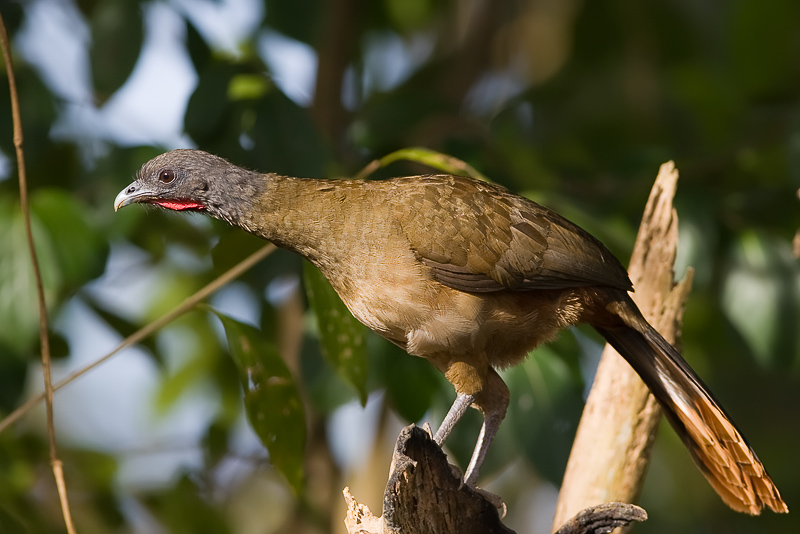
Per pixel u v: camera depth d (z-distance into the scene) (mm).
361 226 8820
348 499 7387
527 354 9289
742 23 13023
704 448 9016
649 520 14859
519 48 16547
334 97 13375
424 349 8914
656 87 14180
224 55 11578
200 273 13516
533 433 9992
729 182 11656
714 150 12234
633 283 9406
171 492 12219
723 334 13078
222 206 9242
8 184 11250
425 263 8750
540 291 9008
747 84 13055
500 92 16172
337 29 13461
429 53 16562
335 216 8898
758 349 10852
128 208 10828
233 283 12281
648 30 14844
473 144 11430
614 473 8875
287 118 10344
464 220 8758
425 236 8711
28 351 9922
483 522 7855
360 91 14250
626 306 9023
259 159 10312
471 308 8766
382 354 10641
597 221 10664
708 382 13883
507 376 10109
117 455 12469
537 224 8914
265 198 9102
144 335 9234
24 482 11289
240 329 9320
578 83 14211
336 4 13430
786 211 11383
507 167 11703
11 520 10758
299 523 13492
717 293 11938
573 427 10031
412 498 7465
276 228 9062
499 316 8859
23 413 8945
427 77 14961
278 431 9484
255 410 9438
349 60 13812
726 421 8758
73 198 10398
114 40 10648
